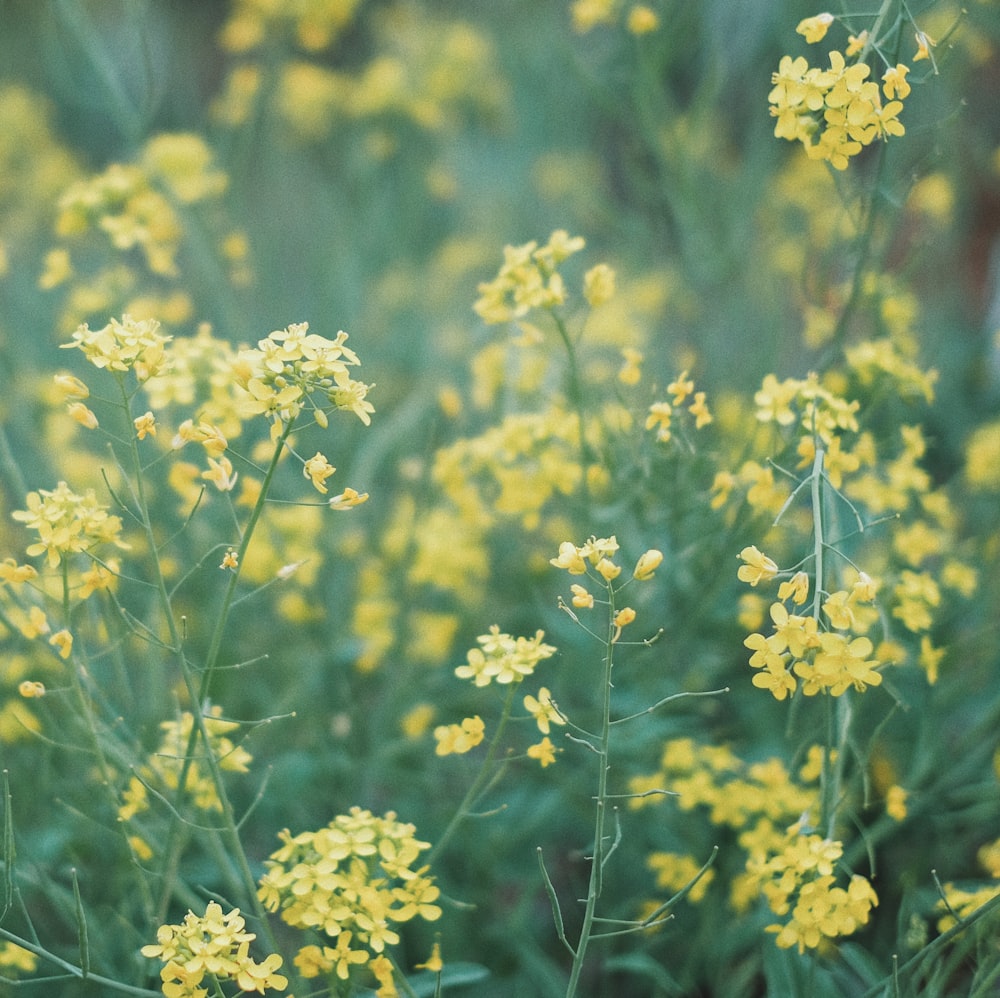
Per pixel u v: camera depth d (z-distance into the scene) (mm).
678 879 1948
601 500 2365
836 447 1708
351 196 4105
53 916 2250
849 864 2016
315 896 1425
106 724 1911
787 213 3678
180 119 4172
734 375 3162
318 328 3486
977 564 2439
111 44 5816
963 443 3205
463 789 2596
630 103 3461
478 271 4391
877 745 2359
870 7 2631
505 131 4742
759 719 2492
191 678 1440
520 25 4719
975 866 2352
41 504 1438
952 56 3166
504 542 2914
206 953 1323
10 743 2139
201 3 6164
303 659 2531
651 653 2234
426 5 5168
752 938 2041
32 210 4363
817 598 1383
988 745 2162
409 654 2539
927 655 1824
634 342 3066
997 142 4012
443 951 2225
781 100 1521
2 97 4523
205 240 3215
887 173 2088
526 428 2156
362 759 2416
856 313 2420
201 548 2508
